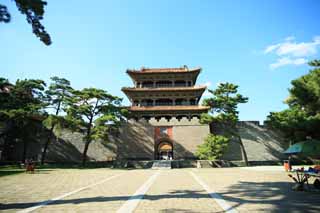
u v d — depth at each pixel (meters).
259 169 31.55
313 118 30.81
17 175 23.58
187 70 56.81
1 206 9.47
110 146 45.50
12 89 38.78
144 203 9.80
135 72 57.72
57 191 13.30
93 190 13.55
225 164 40.31
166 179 19.42
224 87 43.38
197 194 11.97
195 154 41.91
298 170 14.53
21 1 10.35
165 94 56.09
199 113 53.34
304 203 9.72
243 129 46.00
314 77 27.25
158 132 45.50
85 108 40.78
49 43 11.89
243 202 9.94
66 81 42.19
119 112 44.59
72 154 45.34
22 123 38.94
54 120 37.69
